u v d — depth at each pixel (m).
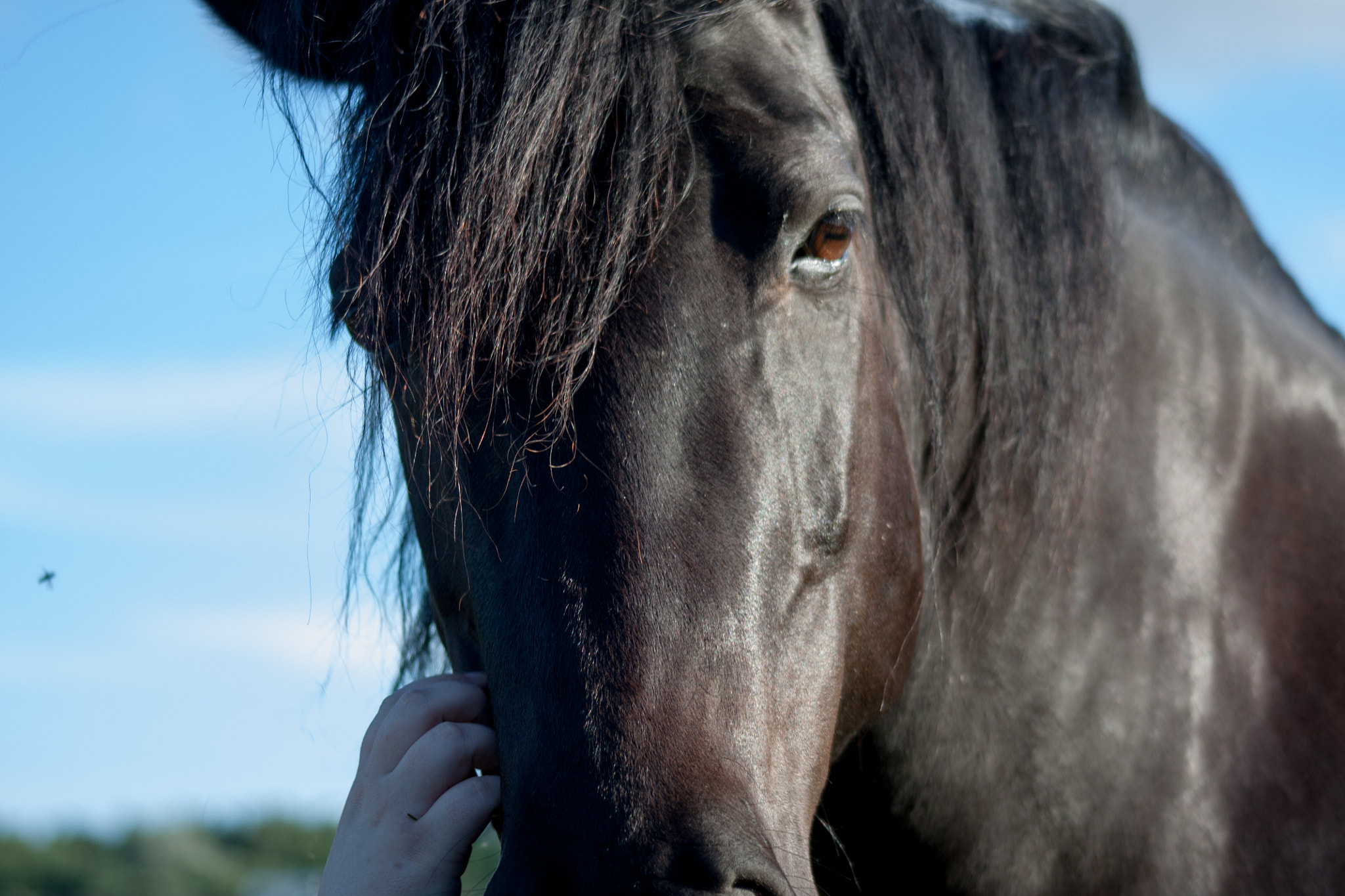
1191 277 2.13
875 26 1.85
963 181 1.94
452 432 1.33
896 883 1.97
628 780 1.14
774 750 1.29
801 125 1.42
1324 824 1.92
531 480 1.27
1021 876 1.88
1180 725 1.90
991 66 2.08
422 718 1.39
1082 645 1.89
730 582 1.25
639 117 1.33
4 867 13.20
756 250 1.35
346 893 1.30
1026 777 1.88
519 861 1.13
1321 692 1.98
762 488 1.30
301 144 1.60
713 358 1.31
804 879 1.25
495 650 1.29
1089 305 1.94
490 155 1.28
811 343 1.43
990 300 1.92
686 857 1.10
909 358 1.82
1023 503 1.91
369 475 1.55
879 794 1.92
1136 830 1.88
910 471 1.70
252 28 1.77
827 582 1.42
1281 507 2.05
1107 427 1.95
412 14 1.44
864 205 1.50
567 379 1.25
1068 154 2.01
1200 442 2.02
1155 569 1.94
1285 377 2.15
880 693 1.67
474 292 1.27
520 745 1.22
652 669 1.18
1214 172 2.37
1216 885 1.87
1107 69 2.24
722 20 1.47
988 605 1.90
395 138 1.37
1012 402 1.92
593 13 1.35
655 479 1.25
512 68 1.31
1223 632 1.96
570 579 1.22
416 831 1.31
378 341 1.42
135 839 11.81
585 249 1.29
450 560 1.46
